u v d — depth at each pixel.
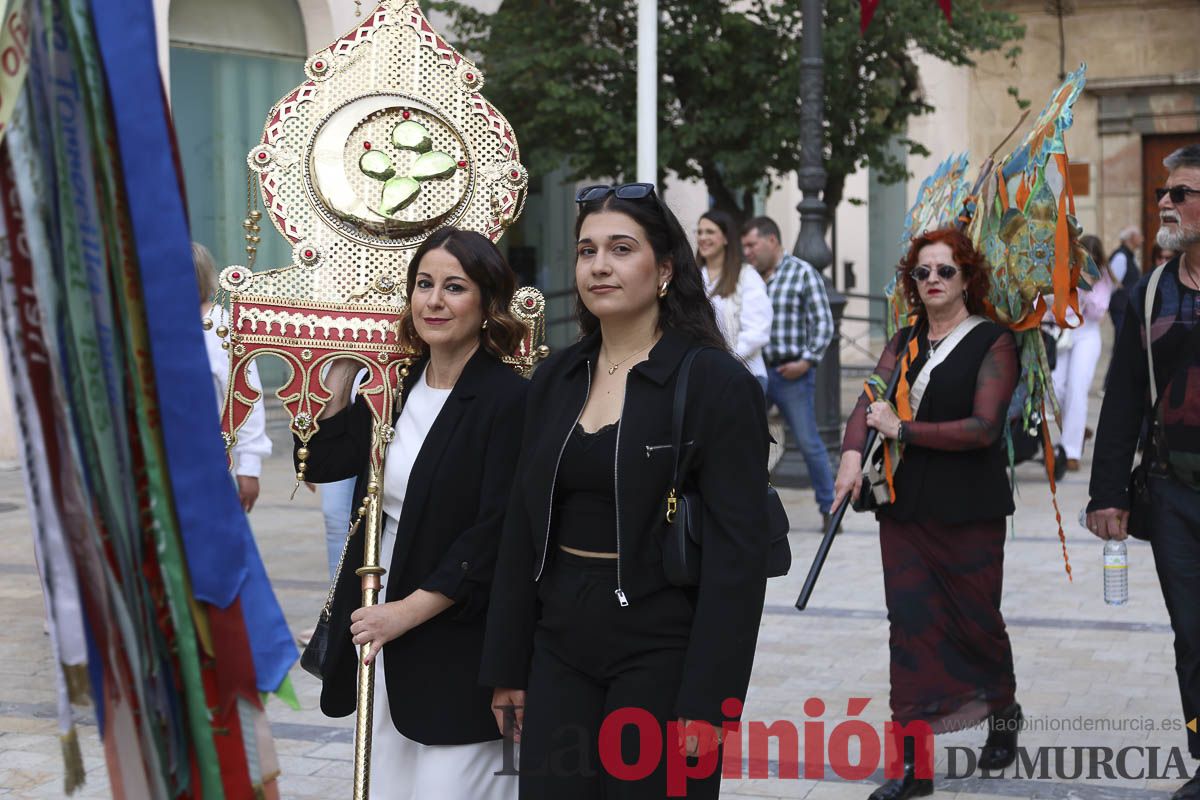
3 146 1.90
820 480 9.30
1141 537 4.55
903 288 4.84
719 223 8.59
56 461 1.99
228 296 3.65
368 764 3.23
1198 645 4.38
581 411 3.06
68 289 1.96
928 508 4.45
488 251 3.44
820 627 6.71
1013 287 4.57
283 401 3.57
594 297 3.04
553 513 3.06
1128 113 26.06
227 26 13.08
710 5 13.27
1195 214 4.27
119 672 2.08
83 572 2.04
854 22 12.85
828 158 13.57
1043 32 26.45
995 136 27.05
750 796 4.48
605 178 13.95
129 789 2.12
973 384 4.48
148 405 2.03
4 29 1.88
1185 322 4.35
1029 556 8.44
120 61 1.95
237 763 2.16
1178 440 4.37
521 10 13.67
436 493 3.37
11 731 5.11
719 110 13.20
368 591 3.38
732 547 2.90
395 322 3.60
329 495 6.04
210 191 13.09
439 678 3.34
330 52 3.72
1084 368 12.10
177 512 2.05
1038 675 5.83
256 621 2.20
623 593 2.95
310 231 3.66
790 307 9.05
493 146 3.77
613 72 13.50
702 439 2.93
